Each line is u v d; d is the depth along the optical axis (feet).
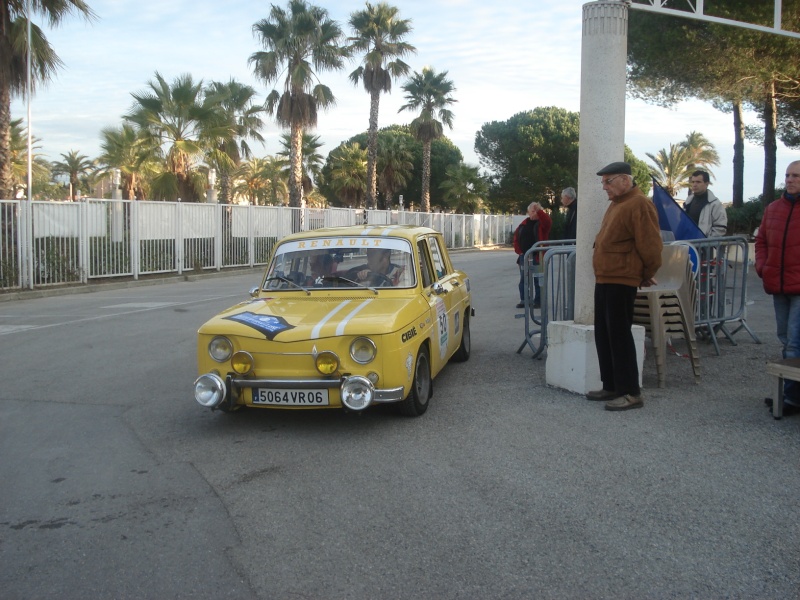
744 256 27.48
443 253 26.00
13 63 61.72
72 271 58.18
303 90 97.25
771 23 52.08
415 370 18.44
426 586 10.68
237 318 18.70
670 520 12.75
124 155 114.73
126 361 27.58
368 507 13.55
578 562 11.32
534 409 19.79
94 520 13.25
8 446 17.57
